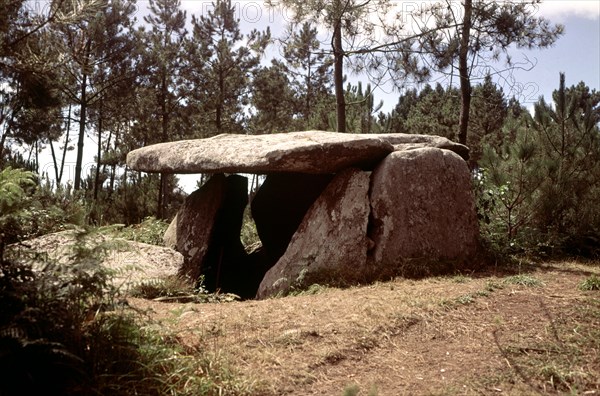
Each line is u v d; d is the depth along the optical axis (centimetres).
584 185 988
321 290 677
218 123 2441
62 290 338
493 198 963
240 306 567
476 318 514
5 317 308
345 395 336
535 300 557
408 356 438
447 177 838
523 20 1166
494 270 764
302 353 430
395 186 797
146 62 2062
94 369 325
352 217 788
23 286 319
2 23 541
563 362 406
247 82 2531
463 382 385
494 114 2194
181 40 2452
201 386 350
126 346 348
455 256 801
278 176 1073
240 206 1085
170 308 534
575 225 957
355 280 710
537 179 948
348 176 827
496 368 405
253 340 448
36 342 293
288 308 544
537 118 1061
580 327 474
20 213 360
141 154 1059
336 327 482
